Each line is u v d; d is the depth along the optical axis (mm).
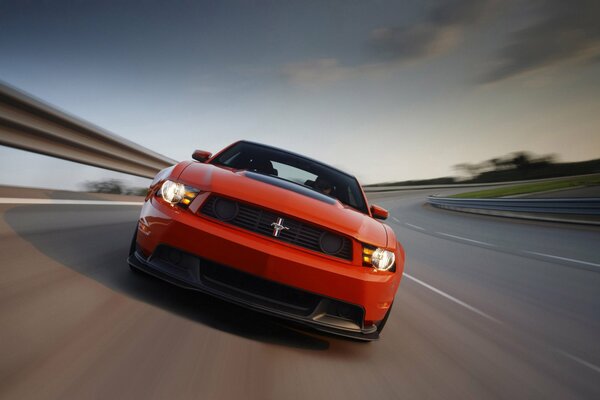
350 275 2234
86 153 6492
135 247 2633
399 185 52312
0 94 4207
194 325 2154
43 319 1835
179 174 2510
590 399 2334
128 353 1702
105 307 2121
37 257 2707
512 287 5316
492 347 2969
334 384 1905
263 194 2381
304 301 2311
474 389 2189
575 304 4742
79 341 1705
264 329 2357
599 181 33281
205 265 2279
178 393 1495
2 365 1408
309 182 3438
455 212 22016
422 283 4973
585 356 3082
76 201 5465
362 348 2496
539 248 9273
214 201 2314
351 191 3564
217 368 1760
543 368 2695
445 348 2787
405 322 3258
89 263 2797
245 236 2209
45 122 5152
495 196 28781
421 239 9953
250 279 2264
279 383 1771
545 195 24297
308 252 2246
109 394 1382
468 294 4672
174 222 2246
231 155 3518
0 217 3574
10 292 2051
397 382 2096
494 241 10320
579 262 7695
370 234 2467
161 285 2629
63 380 1399
